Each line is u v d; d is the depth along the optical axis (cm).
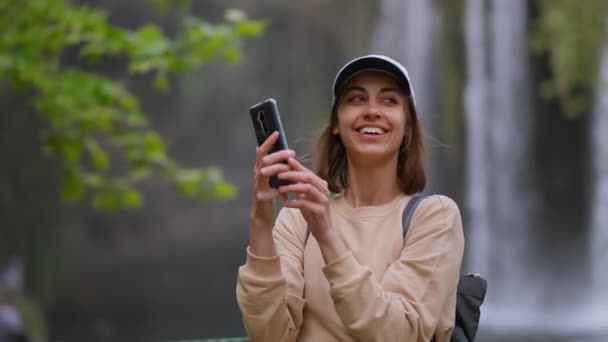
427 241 315
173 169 938
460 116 2938
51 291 2816
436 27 2950
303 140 359
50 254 2828
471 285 330
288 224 335
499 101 2881
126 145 929
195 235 3291
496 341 1831
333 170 346
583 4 2153
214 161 3375
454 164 2945
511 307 2855
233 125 3366
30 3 852
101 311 2886
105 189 938
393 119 325
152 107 3259
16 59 834
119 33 832
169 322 2667
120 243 3158
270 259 304
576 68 2220
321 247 299
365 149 325
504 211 2914
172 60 834
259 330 307
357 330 295
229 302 3094
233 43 862
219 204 3356
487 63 2884
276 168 295
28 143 2736
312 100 3284
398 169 337
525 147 2875
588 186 2808
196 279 3222
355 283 295
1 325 810
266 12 3216
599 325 2239
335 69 3291
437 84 2961
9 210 2728
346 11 3188
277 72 3306
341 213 330
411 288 306
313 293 320
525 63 2822
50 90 866
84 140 924
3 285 1875
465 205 2953
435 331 314
